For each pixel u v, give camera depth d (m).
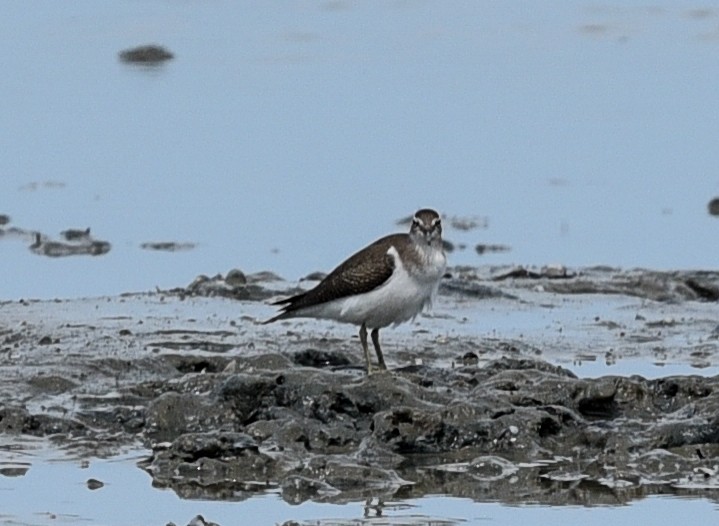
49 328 17.48
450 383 15.13
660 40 33.59
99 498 12.55
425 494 12.70
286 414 14.20
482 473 13.23
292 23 35.19
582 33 34.38
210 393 14.71
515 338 17.59
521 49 32.94
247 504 12.43
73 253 21.42
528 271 20.47
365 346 15.73
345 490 12.81
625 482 13.03
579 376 15.95
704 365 16.52
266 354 15.76
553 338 17.66
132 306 18.70
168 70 30.91
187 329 17.62
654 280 20.11
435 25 35.28
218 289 19.47
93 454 13.73
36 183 24.38
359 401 14.31
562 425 14.02
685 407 14.40
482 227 22.67
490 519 12.08
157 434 14.24
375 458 13.47
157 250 21.55
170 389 15.18
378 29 34.94
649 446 13.71
